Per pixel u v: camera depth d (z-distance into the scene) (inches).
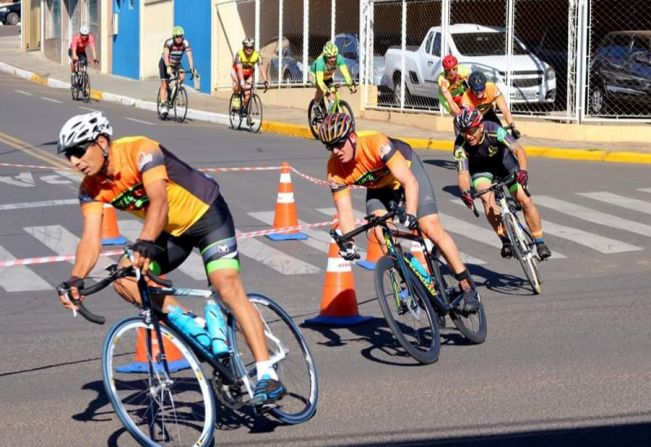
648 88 893.8
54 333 395.9
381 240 362.6
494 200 448.8
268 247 547.8
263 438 269.9
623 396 296.7
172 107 1146.0
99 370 344.5
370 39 1096.2
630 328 379.2
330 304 398.0
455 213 621.0
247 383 271.7
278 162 811.4
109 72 1754.4
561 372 323.3
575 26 914.7
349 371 331.3
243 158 831.7
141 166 255.6
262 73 1064.8
